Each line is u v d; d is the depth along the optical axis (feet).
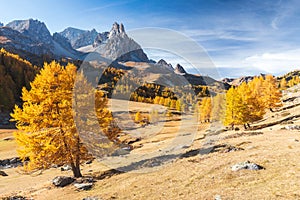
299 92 293.84
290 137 97.81
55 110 74.90
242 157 74.54
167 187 61.00
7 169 125.59
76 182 73.56
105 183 70.74
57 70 76.28
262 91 220.02
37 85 75.36
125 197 58.34
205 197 51.16
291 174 54.95
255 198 46.37
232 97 162.09
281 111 207.51
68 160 76.89
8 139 194.80
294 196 44.24
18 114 73.26
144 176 71.67
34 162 74.54
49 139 74.02
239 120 161.58
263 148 83.25
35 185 83.56
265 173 58.70
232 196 49.16
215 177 62.03
